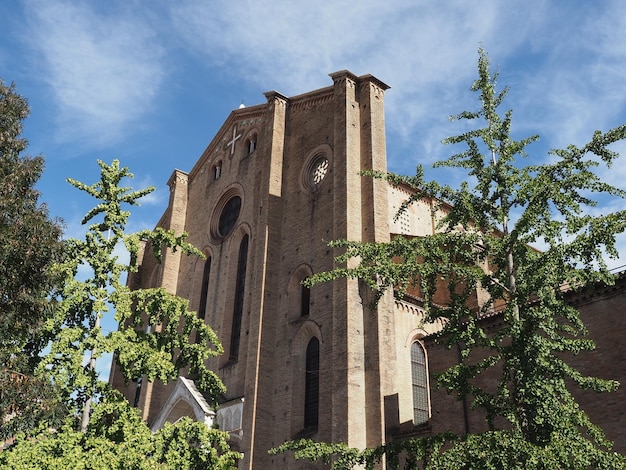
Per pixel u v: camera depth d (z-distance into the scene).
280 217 35.56
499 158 15.12
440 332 15.30
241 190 41.31
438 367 24.06
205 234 43.66
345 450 14.05
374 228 29.83
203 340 18.91
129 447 14.91
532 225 13.57
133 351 16.45
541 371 12.46
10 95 20.72
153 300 18.19
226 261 39.50
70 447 14.39
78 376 15.37
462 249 14.79
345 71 34.38
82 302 16.77
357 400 25.78
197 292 41.75
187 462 15.67
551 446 11.48
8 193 18.73
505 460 11.58
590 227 12.87
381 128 33.47
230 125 45.72
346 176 31.08
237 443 30.05
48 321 16.28
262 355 31.28
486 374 22.03
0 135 19.47
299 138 37.38
